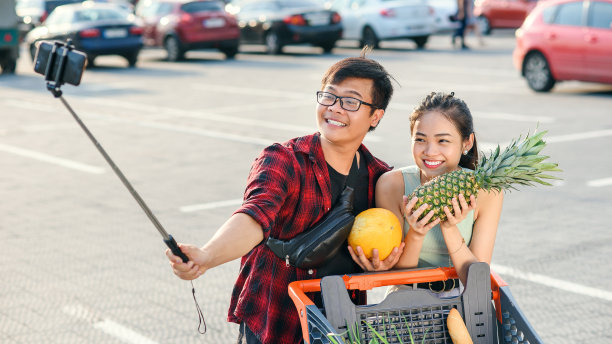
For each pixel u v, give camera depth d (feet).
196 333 15.69
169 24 75.46
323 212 9.25
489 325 9.05
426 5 77.30
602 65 44.80
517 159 8.43
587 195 25.46
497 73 58.13
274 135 37.70
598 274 18.47
